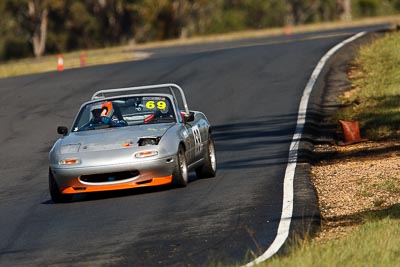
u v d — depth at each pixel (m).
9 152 73.56
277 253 32.84
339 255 30.28
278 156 60.12
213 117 82.50
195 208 43.62
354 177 50.31
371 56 110.06
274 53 125.69
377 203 42.16
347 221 39.25
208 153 54.16
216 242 36.00
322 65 108.25
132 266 33.25
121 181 47.31
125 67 125.06
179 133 49.72
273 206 42.59
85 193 51.78
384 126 69.44
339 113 78.50
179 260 33.47
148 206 45.06
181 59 129.38
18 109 96.06
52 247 37.88
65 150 48.31
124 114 52.22
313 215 39.53
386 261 29.30
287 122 76.00
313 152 62.78
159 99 53.12
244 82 101.25
